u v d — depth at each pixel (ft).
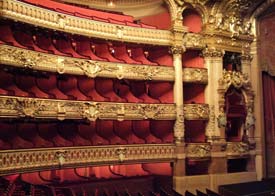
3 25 49.75
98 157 55.47
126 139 63.82
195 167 69.10
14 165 44.27
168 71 63.41
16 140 50.03
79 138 57.93
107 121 62.64
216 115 66.23
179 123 62.80
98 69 56.59
